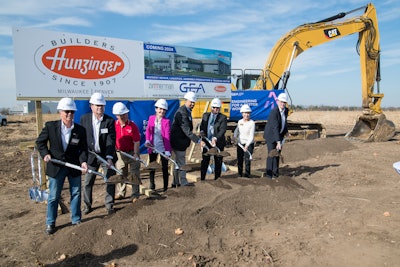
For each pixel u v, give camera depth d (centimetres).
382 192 645
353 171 833
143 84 784
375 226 480
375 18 1471
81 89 685
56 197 480
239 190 591
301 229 486
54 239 447
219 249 431
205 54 894
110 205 557
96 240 438
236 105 1416
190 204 541
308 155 1088
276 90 1495
